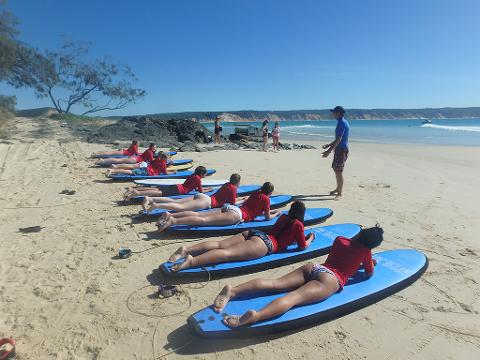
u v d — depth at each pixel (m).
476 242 6.88
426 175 13.55
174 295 4.72
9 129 24.22
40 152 16.28
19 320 4.14
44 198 8.91
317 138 36.72
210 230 6.51
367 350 3.89
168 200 7.50
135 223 7.22
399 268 5.36
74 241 6.33
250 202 6.90
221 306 4.03
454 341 4.07
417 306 4.71
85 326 4.08
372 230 4.73
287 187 10.98
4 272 5.20
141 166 11.38
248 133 28.20
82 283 4.97
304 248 5.70
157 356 3.67
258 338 3.98
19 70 35.91
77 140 21.22
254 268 5.27
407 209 8.90
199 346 3.82
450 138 34.44
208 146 21.91
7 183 10.33
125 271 5.32
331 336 4.08
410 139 33.34
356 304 4.46
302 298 4.18
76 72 39.69
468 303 4.82
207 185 10.05
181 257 5.14
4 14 31.02
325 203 9.27
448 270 5.69
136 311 4.38
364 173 13.70
